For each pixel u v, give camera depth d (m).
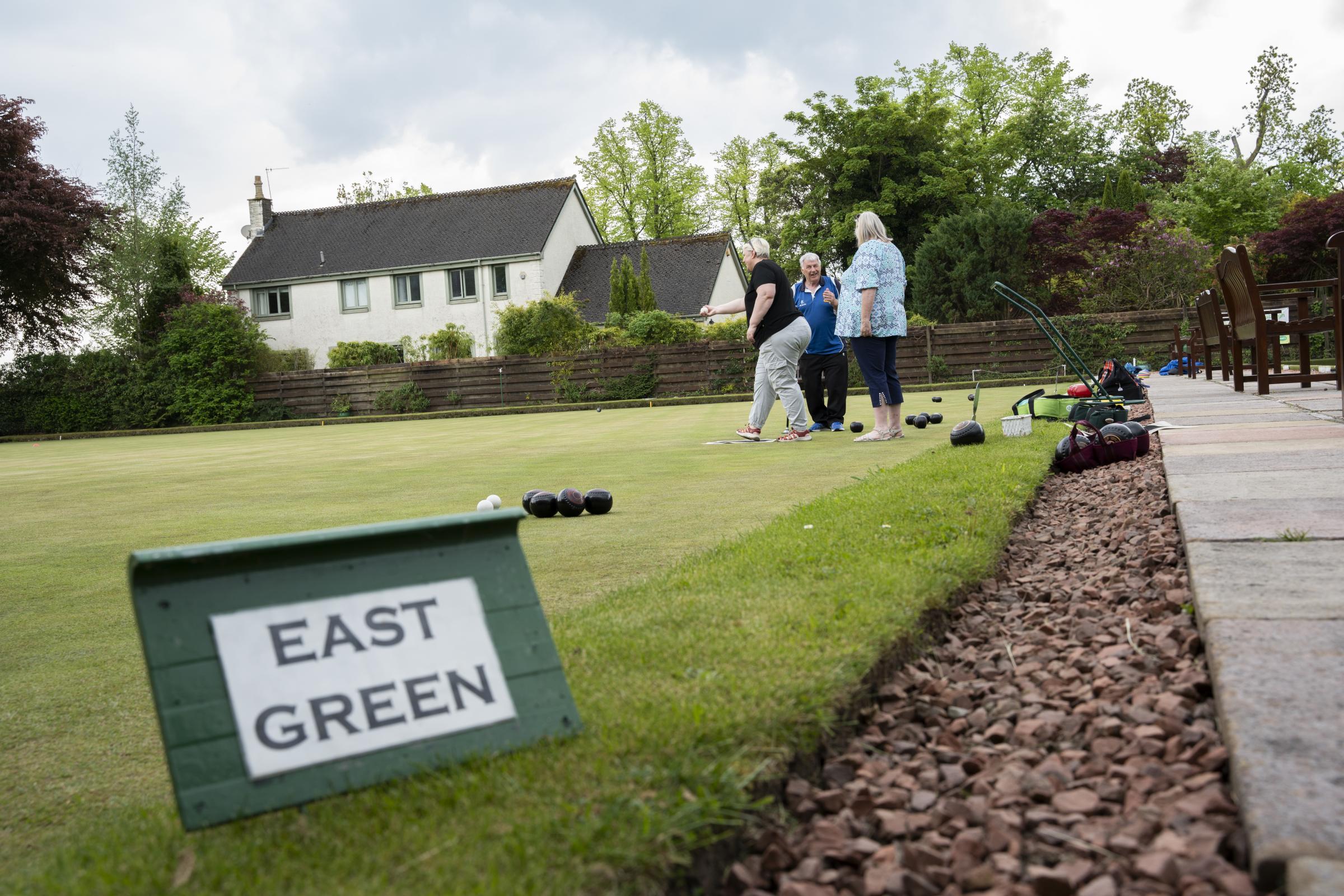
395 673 1.40
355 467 8.30
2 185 26.67
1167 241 21.81
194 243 38.56
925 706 1.84
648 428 11.98
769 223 42.44
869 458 6.49
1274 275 26.70
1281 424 5.03
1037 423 6.87
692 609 2.28
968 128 37.62
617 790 1.30
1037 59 41.34
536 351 24.30
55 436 25.47
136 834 1.36
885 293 7.50
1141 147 45.09
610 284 29.97
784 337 8.14
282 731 1.30
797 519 3.55
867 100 34.22
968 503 3.50
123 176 29.22
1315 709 1.35
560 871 1.12
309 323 32.38
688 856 1.20
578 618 2.33
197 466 9.59
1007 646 2.21
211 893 1.12
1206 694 1.70
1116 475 4.48
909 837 1.36
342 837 1.22
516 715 1.47
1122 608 2.36
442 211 32.66
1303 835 1.05
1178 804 1.28
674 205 43.62
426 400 24.56
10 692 2.33
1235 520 2.60
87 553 4.37
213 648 1.30
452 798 1.29
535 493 4.62
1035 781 1.45
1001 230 25.67
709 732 1.49
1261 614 1.77
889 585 2.36
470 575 1.52
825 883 1.25
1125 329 20.06
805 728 1.56
